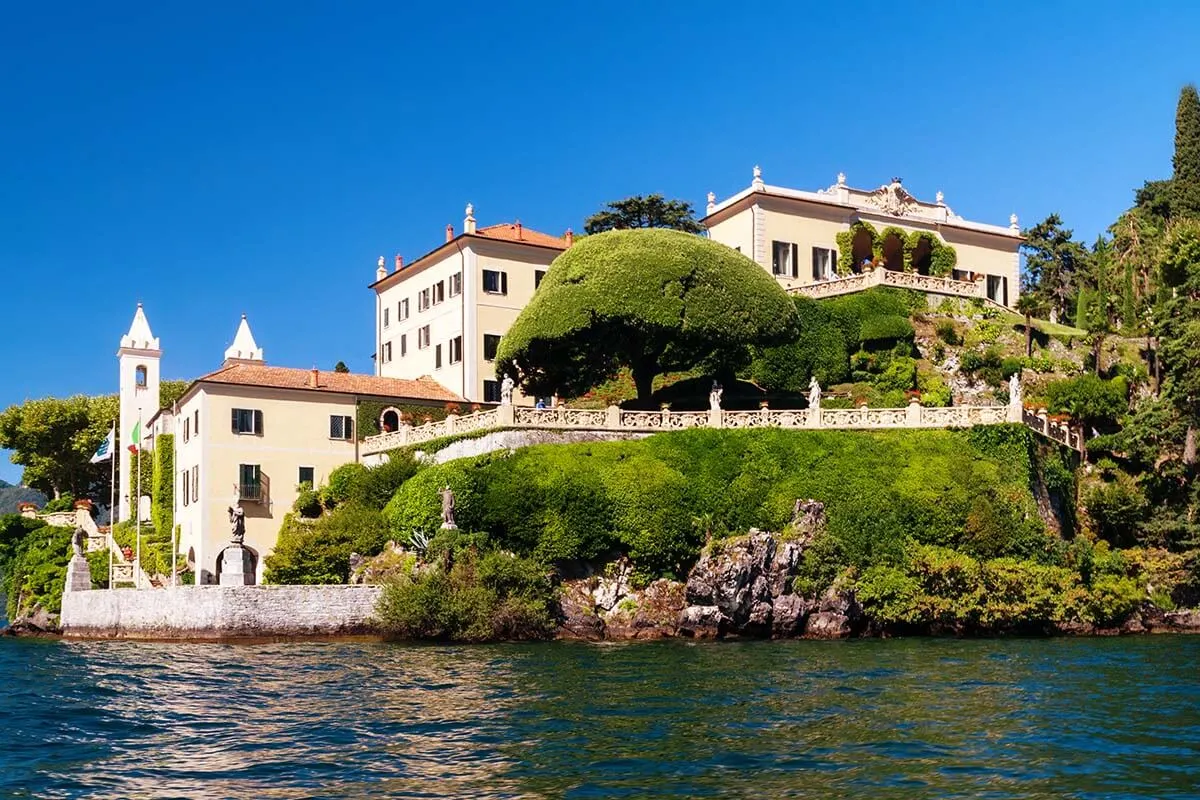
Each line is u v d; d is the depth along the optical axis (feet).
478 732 106.73
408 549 221.25
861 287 306.96
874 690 130.41
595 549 212.43
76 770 94.68
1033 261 433.07
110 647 197.88
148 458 320.09
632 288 251.39
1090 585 214.90
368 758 96.73
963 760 94.07
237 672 152.56
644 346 257.75
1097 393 272.51
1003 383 293.84
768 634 205.57
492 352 296.71
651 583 212.64
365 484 241.76
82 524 343.05
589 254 260.21
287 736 106.32
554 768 92.53
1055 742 100.32
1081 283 386.32
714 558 207.10
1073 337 310.45
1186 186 398.62
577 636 204.23
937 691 129.49
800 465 221.46
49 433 406.41
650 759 95.14
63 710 122.93
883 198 335.67
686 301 253.44
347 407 272.31
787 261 319.27
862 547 211.20
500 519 213.66
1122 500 240.32
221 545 255.29
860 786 86.48
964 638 201.16
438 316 308.19
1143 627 220.23
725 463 220.84
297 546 227.40
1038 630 209.77
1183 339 249.34
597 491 214.69
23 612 288.51
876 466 221.05
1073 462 249.14
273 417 263.90
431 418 280.92
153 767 95.35
